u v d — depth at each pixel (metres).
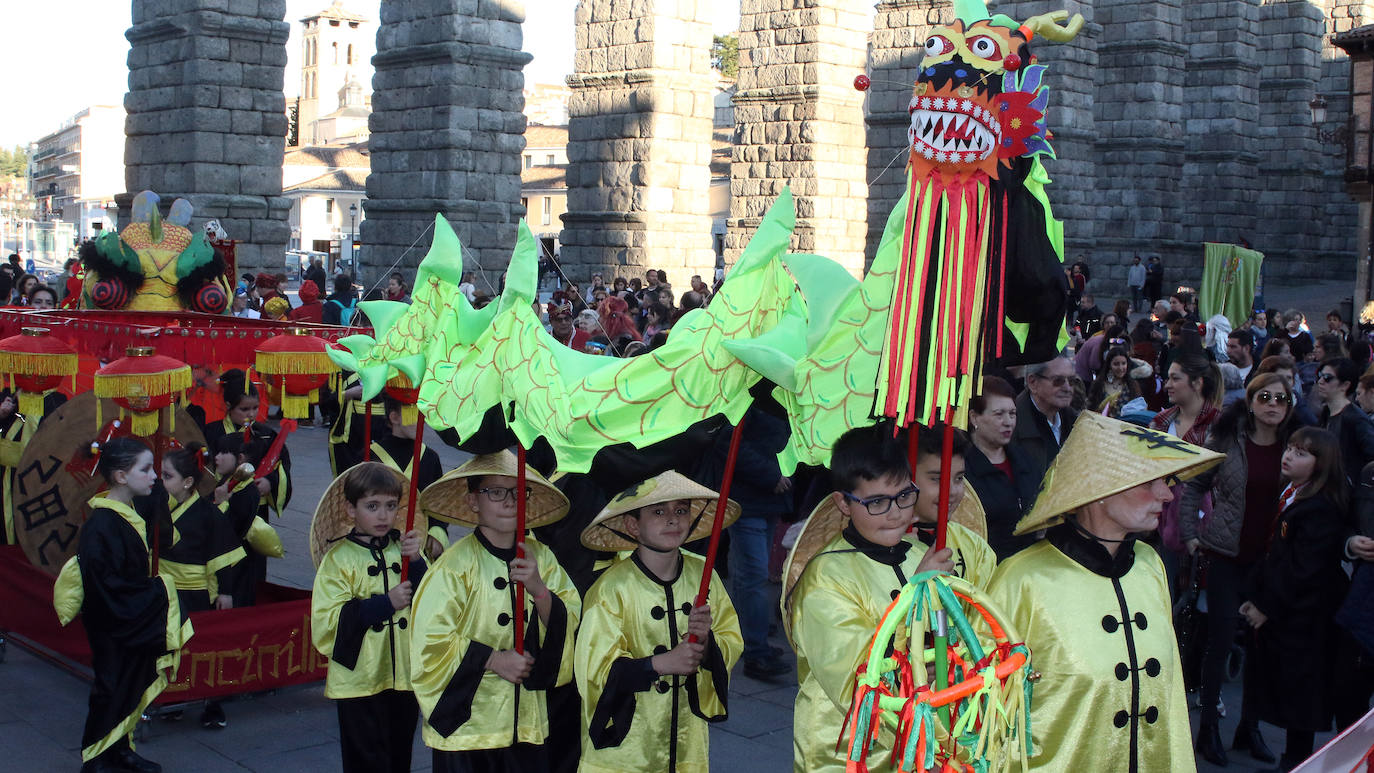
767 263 4.22
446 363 4.71
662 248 30.41
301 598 7.98
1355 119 30.39
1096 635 3.86
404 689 5.53
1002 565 4.13
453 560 4.87
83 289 10.65
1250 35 46.66
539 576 4.73
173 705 6.94
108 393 6.04
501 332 4.48
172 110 25.61
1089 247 33.50
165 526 6.59
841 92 30.97
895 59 33.44
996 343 3.71
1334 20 53.31
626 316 15.47
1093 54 33.12
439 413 4.66
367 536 5.69
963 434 4.37
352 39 128.88
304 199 69.38
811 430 3.90
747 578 7.96
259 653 6.97
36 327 7.99
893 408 3.64
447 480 5.05
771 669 7.93
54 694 7.36
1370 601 5.84
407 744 5.75
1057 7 31.06
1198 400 7.75
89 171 107.88
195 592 6.81
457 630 4.79
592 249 31.17
